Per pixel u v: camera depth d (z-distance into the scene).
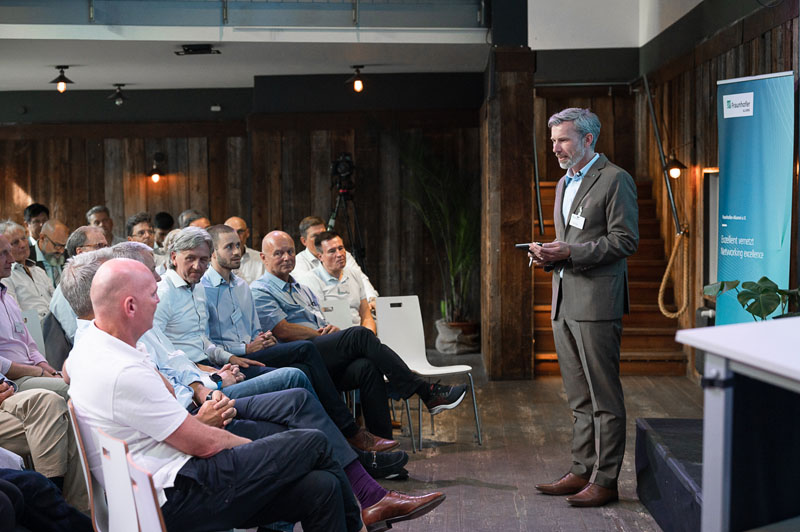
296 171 9.18
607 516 3.81
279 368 3.94
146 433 2.47
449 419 5.89
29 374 3.94
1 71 8.48
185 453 2.54
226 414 2.92
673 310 7.73
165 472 2.48
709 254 6.86
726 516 1.35
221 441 2.59
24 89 9.82
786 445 1.41
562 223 4.08
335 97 9.13
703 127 6.93
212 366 4.09
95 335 2.51
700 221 7.02
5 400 3.43
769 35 5.40
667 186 7.39
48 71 8.52
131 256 3.63
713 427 1.36
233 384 3.71
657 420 4.10
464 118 9.09
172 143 9.88
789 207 4.52
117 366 2.45
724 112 5.09
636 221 3.87
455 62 8.26
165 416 2.48
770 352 1.21
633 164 9.16
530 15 9.16
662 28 8.25
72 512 2.71
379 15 7.07
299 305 4.95
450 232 9.01
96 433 2.27
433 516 3.85
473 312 9.16
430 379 7.36
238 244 4.42
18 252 5.52
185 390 3.45
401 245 9.25
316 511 2.63
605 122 9.16
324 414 3.27
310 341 4.36
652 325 7.73
